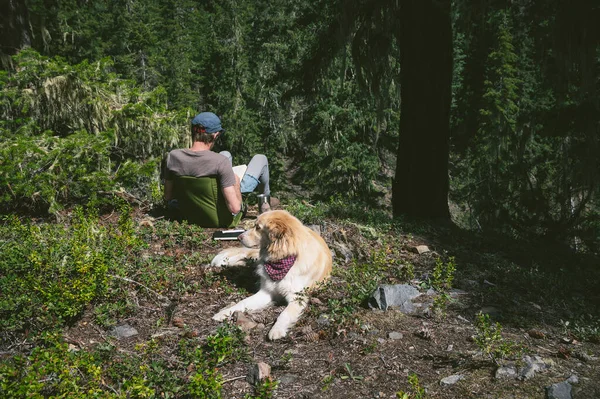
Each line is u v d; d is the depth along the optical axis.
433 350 3.54
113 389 2.90
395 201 8.58
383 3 8.99
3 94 7.05
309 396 2.98
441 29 8.02
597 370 3.35
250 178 5.79
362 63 9.51
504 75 27.12
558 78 8.55
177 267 4.74
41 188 5.59
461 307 4.42
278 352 3.48
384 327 3.86
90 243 4.66
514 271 5.85
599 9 7.35
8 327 3.44
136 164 6.39
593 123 9.45
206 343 3.51
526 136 13.80
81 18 31.61
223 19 49.75
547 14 7.88
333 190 32.16
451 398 2.96
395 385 3.10
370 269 4.83
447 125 8.30
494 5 8.00
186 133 8.17
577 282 6.02
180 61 46.81
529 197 12.11
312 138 33.72
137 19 48.19
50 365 2.80
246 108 43.78
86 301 3.77
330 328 3.75
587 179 10.23
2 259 4.31
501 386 3.09
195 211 5.51
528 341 3.84
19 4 9.17
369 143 31.88
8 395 2.62
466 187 28.84
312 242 4.32
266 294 4.17
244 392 3.01
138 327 3.75
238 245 5.32
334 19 10.16
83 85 7.32
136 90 8.02
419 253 5.89
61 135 7.57
